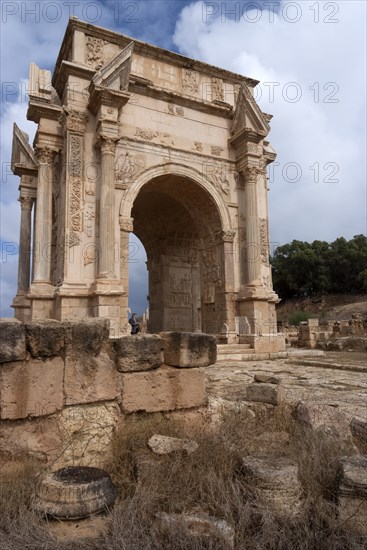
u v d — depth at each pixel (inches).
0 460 179.2
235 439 201.0
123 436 203.9
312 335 1040.8
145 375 222.8
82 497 150.7
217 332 853.8
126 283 723.4
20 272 1000.2
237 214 872.9
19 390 184.1
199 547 131.3
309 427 217.2
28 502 153.9
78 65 745.0
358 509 147.7
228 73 917.2
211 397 262.4
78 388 201.5
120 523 141.7
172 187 879.7
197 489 157.6
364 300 2635.3
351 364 585.9
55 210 824.3
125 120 778.2
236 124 877.2
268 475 156.0
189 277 1160.8
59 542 135.7
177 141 826.2
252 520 146.3
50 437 190.7
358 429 221.9
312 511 152.7
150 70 842.8
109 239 690.2
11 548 130.0
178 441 188.9
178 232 1140.5
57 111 779.4
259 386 274.8
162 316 1107.3
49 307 735.7
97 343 208.1
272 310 856.9
